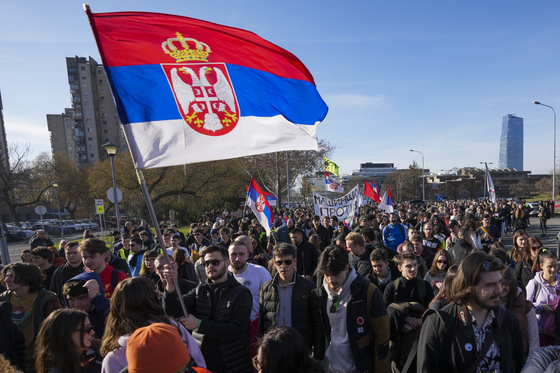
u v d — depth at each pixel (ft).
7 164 120.57
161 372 4.55
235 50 10.03
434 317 6.86
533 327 9.70
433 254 18.99
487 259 6.23
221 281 9.55
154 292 7.22
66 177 161.58
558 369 5.53
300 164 98.02
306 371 5.24
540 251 12.42
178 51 9.28
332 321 9.57
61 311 7.32
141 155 8.39
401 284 11.33
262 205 30.25
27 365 11.07
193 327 8.23
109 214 160.15
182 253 15.17
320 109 10.97
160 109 8.80
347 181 315.37
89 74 306.96
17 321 11.15
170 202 122.42
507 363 6.34
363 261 16.05
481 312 6.51
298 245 20.26
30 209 195.62
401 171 297.33
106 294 12.13
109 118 320.29
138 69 8.78
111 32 8.67
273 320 10.56
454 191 275.59
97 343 8.09
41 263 16.17
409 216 47.57
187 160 8.84
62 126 337.93
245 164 110.52
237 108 9.73
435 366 6.72
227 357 9.02
